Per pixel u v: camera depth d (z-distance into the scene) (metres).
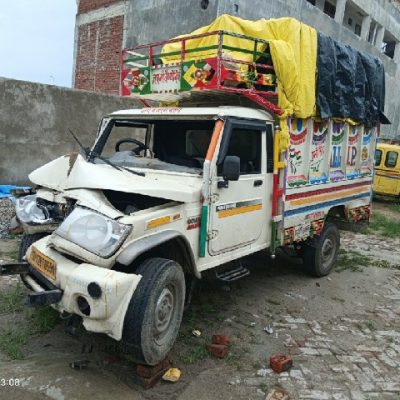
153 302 3.45
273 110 5.04
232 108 4.70
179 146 4.98
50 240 3.64
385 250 8.99
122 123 5.30
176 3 13.63
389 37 25.55
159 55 5.06
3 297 4.91
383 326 5.22
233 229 4.63
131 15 15.30
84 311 3.40
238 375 3.90
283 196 5.33
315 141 6.04
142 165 4.75
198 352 4.15
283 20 5.29
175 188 3.97
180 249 4.11
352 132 7.03
